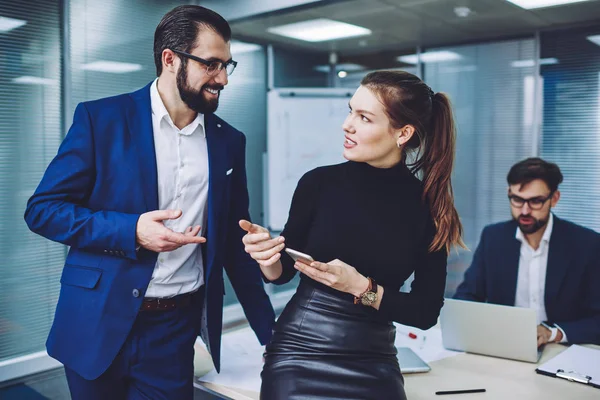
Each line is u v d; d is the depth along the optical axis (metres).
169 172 1.65
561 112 4.51
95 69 3.49
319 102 4.97
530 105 4.65
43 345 3.34
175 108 1.63
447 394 1.55
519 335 1.80
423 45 5.16
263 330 1.83
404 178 1.39
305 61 5.46
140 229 1.41
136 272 1.55
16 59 3.10
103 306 1.53
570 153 4.48
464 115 5.01
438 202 1.40
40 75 3.22
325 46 5.20
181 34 1.51
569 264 2.36
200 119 1.71
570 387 1.60
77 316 1.56
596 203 4.38
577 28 4.37
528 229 2.36
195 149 1.70
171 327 1.65
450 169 1.40
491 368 1.76
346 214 1.34
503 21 4.26
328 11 3.88
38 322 3.31
